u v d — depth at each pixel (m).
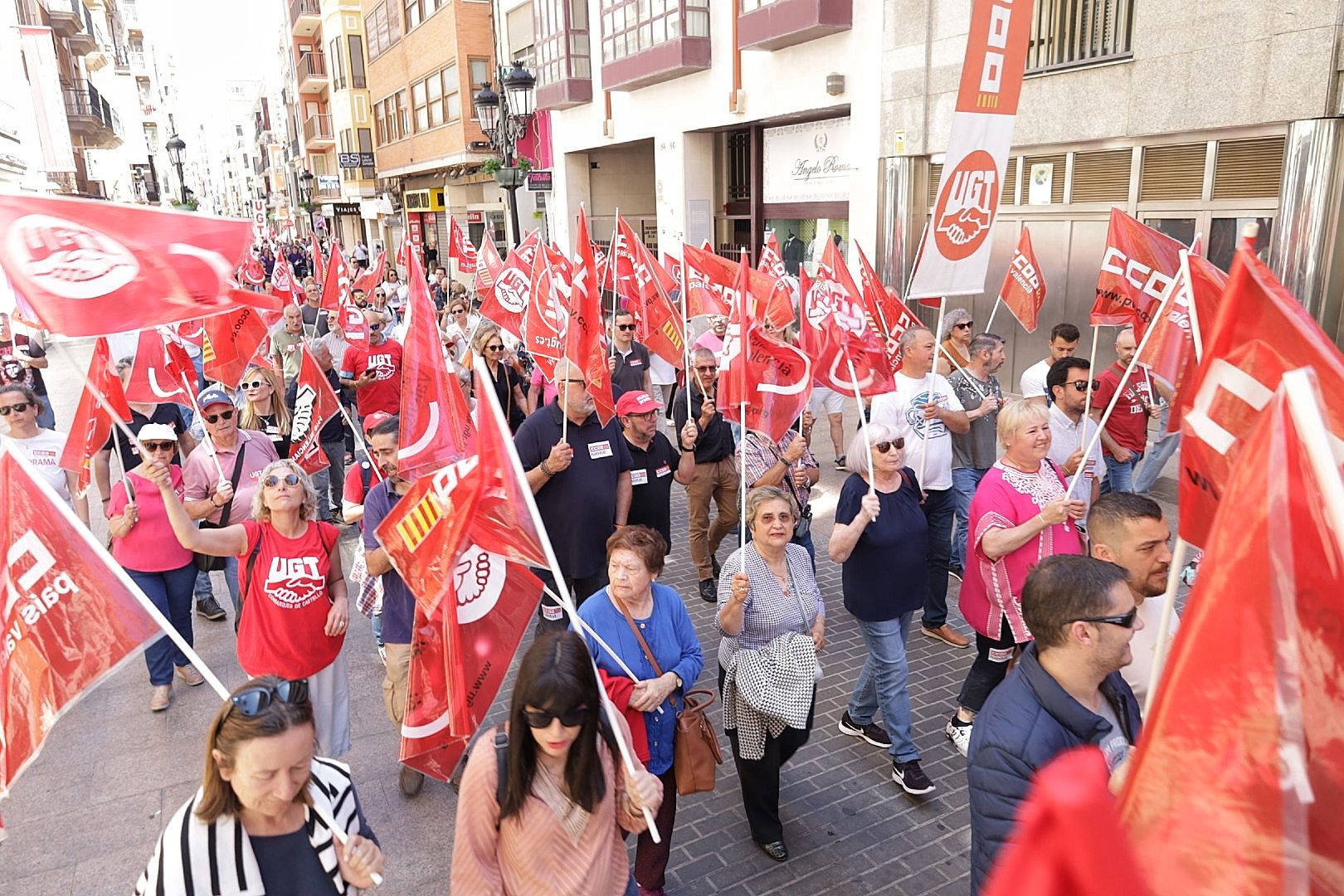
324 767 2.64
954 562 7.29
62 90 33.56
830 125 16.17
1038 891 0.81
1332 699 1.47
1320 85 9.12
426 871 4.36
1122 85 11.16
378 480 5.45
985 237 5.36
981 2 4.92
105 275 3.38
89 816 4.85
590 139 23.33
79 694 2.73
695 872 4.25
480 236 34.91
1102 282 6.55
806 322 6.61
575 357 5.52
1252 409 2.11
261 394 8.29
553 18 22.97
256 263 15.39
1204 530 2.26
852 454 4.63
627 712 3.62
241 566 4.42
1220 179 10.42
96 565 2.71
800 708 3.97
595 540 5.70
